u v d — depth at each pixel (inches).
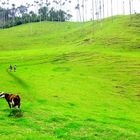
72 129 1244.5
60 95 2449.6
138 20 7662.4
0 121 1250.6
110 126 1425.9
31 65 4402.1
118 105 2475.4
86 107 2121.1
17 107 1467.8
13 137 1021.8
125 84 3412.9
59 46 6569.9
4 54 5477.4
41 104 1882.4
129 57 4790.8
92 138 1146.7
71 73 3794.3
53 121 1358.3
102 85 3250.5
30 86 2709.2
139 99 2851.9
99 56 4822.8
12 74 3432.6
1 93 1445.6
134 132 1385.3
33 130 1161.4
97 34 6796.3
